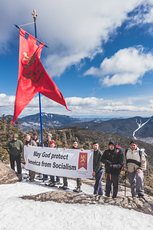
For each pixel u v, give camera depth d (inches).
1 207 139.4
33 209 134.7
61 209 134.1
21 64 261.6
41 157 265.1
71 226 108.9
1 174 245.0
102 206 142.5
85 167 237.1
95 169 215.3
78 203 150.2
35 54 277.3
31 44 277.1
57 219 117.9
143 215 129.3
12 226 108.8
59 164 251.1
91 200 156.8
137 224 113.2
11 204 146.2
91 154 236.8
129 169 191.6
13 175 262.8
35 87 274.1
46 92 281.6
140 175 180.1
